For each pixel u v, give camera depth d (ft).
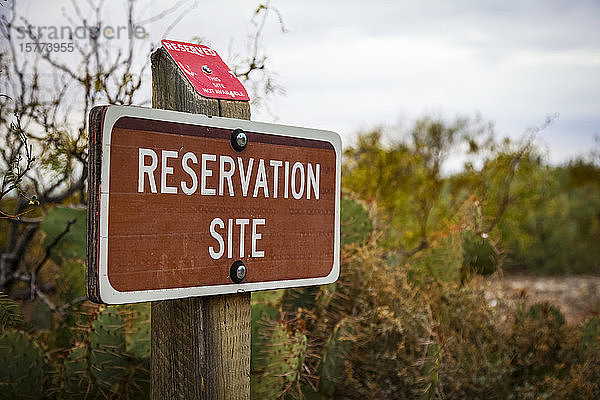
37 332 9.28
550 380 9.94
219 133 4.32
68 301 9.26
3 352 7.18
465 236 11.37
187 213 4.15
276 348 7.50
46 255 10.10
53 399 7.54
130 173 3.87
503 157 21.35
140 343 7.57
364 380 9.02
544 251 27.53
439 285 11.13
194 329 4.35
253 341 7.54
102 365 7.40
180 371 4.46
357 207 10.14
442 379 9.62
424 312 9.99
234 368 4.52
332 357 8.53
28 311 10.44
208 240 4.26
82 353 7.44
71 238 10.04
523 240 26.55
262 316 7.72
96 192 3.75
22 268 11.93
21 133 7.33
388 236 14.30
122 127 3.84
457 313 10.55
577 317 16.48
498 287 12.49
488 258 11.56
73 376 7.39
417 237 17.66
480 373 9.98
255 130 4.55
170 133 4.06
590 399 9.95
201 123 4.23
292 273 4.82
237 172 4.43
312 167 4.98
